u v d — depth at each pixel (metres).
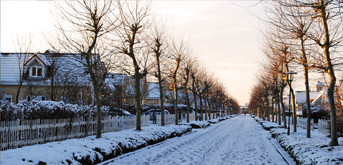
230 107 123.75
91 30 12.84
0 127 9.80
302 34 10.79
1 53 32.12
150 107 43.78
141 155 12.50
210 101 60.03
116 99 29.31
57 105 13.94
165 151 13.84
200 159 11.59
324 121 22.16
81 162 9.09
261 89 47.91
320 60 10.67
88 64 12.99
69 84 22.70
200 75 43.66
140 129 17.91
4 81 29.34
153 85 60.78
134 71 18.73
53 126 12.79
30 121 11.41
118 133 14.86
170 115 33.97
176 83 29.00
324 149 10.25
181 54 28.30
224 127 37.00
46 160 7.68
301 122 32.84
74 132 14.54
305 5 7.75
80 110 15.84
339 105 18.20
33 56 29.83
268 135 24.17
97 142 11.41
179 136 22.62
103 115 19.25
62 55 13.96
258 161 11.20
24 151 7.96
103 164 10.08
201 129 32.44
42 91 27.39
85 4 12.84
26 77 29.72
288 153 12.93
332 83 11.18
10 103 11.96
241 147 15.86
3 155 7.23
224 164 10.51
